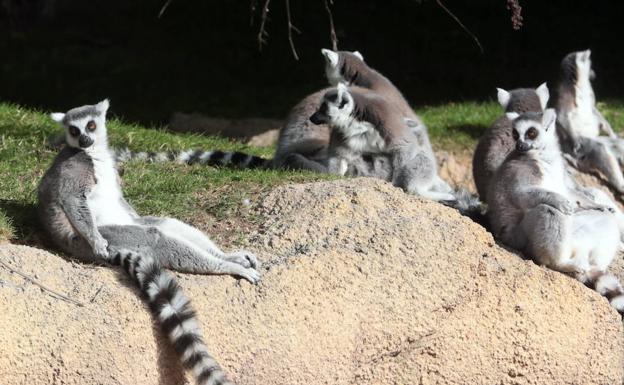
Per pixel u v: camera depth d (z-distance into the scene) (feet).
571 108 78.95
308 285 42.11
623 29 117.80
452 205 56.34
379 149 58.75
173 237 41.01
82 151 42.70
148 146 63.77
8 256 39.06
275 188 50.14
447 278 44.98
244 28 117.91
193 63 113.50
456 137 82.94
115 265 40.86
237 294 40.68
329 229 45.37
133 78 108.58
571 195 51.93
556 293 47.11
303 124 64.08
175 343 38.29
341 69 68.33
